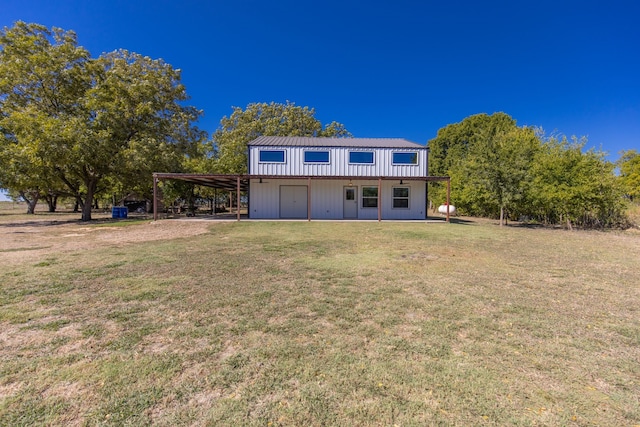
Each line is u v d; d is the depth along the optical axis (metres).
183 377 2.28
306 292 4.25
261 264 5.90
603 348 2.78
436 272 5.40
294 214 17.72
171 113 22.61
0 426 1.78
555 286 4.64
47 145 14.48
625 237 10.75
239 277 4.98
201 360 2.52
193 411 1.92
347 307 3.71
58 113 17.11
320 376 2.30
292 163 17.08
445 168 32.09
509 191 14.16
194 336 2.93
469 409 1.96
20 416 1.86
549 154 16.06
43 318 3.32
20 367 2.38
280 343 2.81
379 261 6.23
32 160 14.32
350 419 1.87
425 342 2.85
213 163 25.53
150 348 2.70
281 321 3.30
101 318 3.33
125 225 13.59
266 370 2.38
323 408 1.96
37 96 17.39
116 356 2.56
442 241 9.02
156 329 3.08
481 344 2.83
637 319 3.43
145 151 17.98
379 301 3.92
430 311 3.60
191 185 21.73
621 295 4.25
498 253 7.23
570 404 2.01
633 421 1.86
